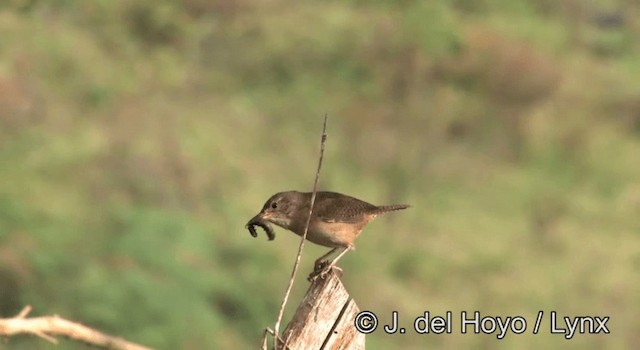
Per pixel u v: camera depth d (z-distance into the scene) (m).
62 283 12.01
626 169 22.62
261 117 21.52
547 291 16.27
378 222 17.58
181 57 22.83
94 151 16.61
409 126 22.20
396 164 20.14
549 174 21.94
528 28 27.78
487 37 24.50
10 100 17.12
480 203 19.69
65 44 20.33
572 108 24.39
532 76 24.03
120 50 21.75
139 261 13.01
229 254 14.82
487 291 16.02
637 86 26.67
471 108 23.09
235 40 23.95
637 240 19.30
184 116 19.95
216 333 12.41
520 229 18.86
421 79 23.69
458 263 16.62
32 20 20.88
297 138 20.97
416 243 17.03
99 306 11.77
